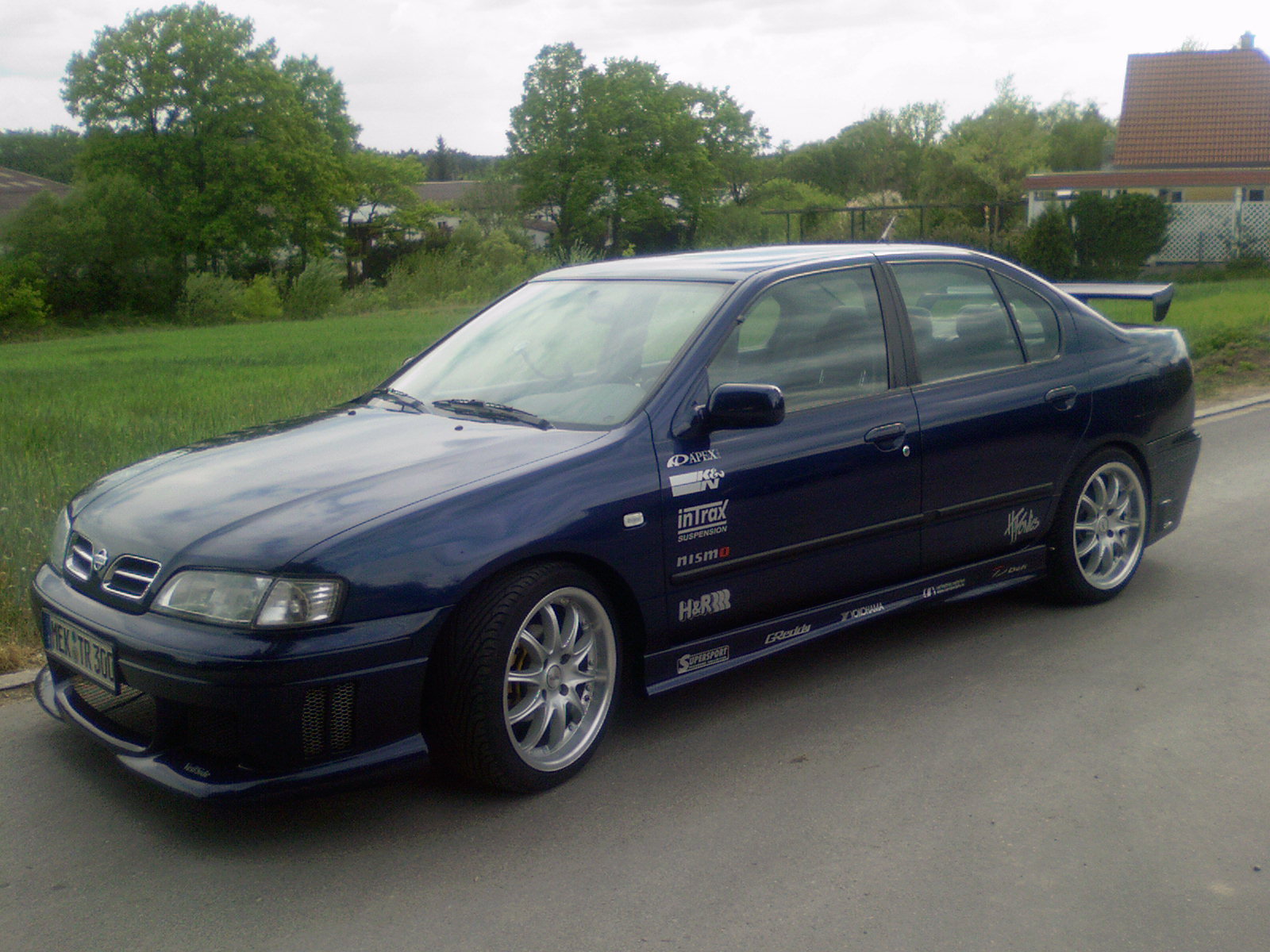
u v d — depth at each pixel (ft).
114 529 11.09
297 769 9.94
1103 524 16.90
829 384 13.58
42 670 12.66
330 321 134.10
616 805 11.06
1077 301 16.97
